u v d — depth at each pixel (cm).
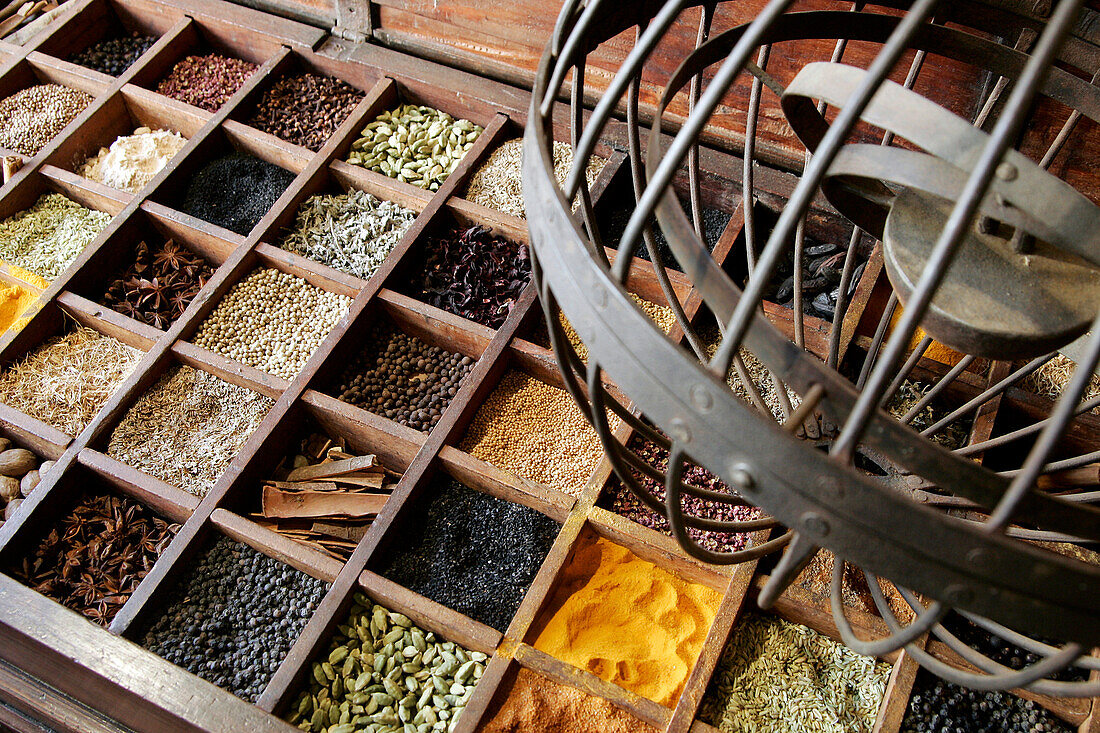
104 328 85
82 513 80
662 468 81
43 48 98
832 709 73
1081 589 45
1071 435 79
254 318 86
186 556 77
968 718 72
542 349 83
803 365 49
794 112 63
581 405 62
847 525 48
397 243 88
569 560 76
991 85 81
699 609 76
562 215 53
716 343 86
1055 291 55
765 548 64
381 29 97
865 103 43
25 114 96
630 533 76
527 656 73
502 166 92
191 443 81
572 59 56
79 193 91
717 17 86
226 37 99
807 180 45
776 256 45
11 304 87
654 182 49
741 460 49
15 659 76
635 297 88
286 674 72
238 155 94
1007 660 73
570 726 72
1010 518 45
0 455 81
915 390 81
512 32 93
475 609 76
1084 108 64
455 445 82
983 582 47
